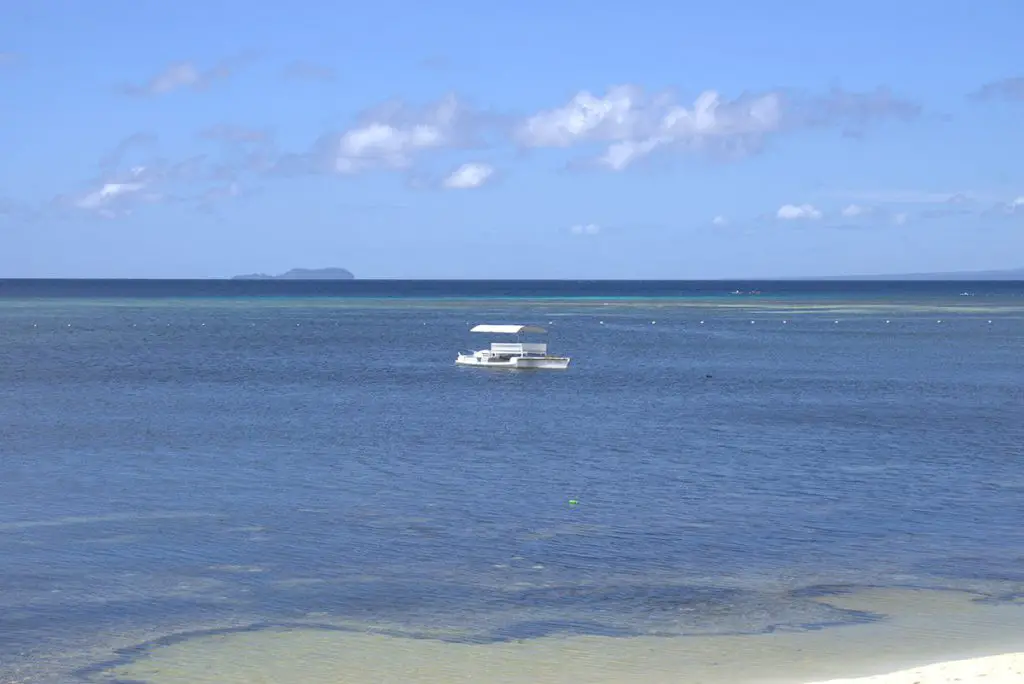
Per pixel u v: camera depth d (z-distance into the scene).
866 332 174.50
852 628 29.66
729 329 182.38
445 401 83.00
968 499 46.62
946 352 133.88
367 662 27.09
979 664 24.86
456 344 146.25
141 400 81.56
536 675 26.09
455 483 50.00
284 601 32.16
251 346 138.75
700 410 77.88
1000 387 93.88
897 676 24.23
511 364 111.94
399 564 36.25
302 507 44.75
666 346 143.62
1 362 111.75
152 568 35.56
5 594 32.62
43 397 82.81
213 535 39.97
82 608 31.38
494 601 32.22
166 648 28.14
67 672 26.45
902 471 53.19
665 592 33.16
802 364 117.06
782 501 46.25
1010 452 58.97
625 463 55.50
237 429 66.75
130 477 50.94
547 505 45.34
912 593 33.06
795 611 31.23
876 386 94.62
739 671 26.14
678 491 48.28
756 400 84.25
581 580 34.50
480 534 40.38
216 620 30.41
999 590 33.41
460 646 28.27
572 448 60.34
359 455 57.59
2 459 55.50
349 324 192.62
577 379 100.94
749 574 35.25
